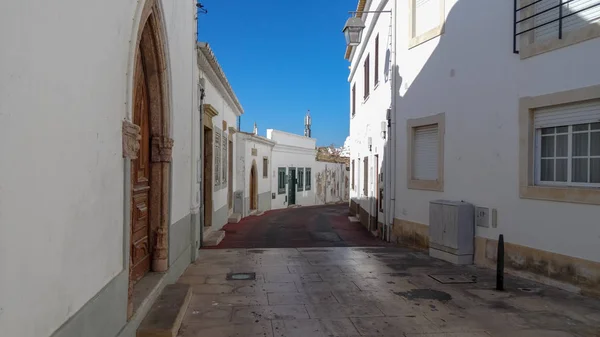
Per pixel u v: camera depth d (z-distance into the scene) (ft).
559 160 22.95
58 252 8.66
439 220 29.07
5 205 6.76
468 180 28.14
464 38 28.43
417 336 15.64
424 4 32.96
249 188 69.46
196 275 24.03
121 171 12.88
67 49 9.02
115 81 12.21
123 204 13.16
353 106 68.18
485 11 26.81
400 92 35.47
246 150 66.08
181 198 23.80
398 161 35.91
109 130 11.73
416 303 19.43
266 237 41.27
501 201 25.71
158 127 19.56
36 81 7.71
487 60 26.66
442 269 26.11
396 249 33.24
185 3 24.40
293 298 19.93
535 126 24.03
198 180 28.91
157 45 17.98
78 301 9.68
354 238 41.01
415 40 33.14
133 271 17.57
